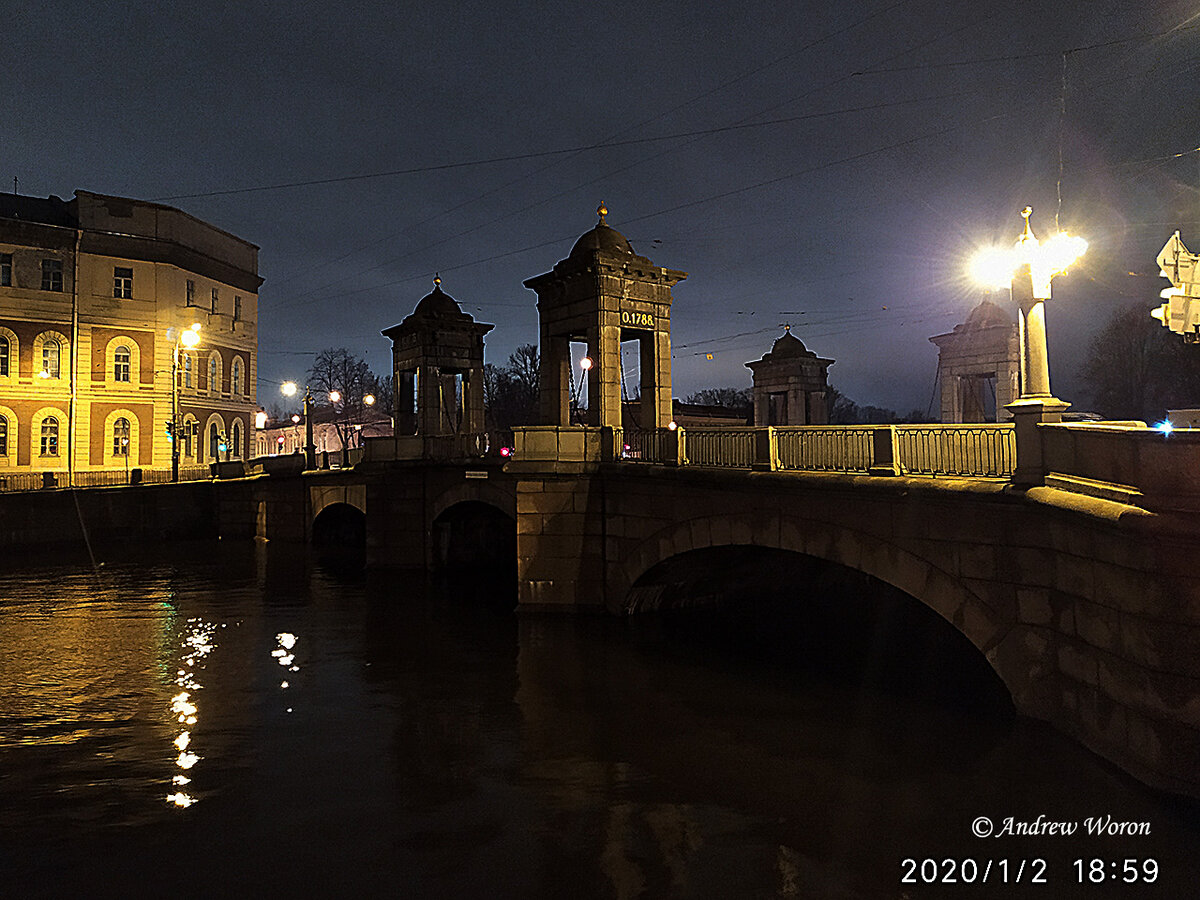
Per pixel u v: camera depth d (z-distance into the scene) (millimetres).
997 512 10172
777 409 37125
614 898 6988
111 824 8562
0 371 41000
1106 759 8406
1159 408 36562
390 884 7285
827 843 7848
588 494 18578
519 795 9148
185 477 41188
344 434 67812
